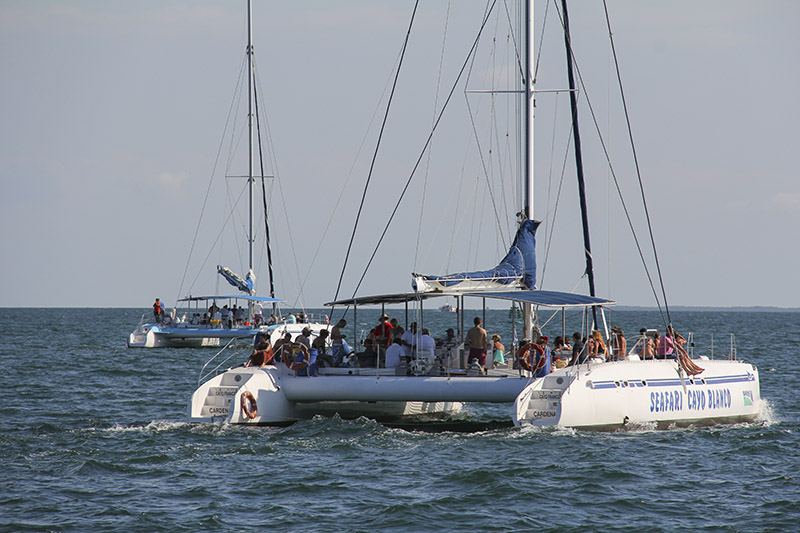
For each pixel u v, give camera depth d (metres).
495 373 69.94
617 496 50.31
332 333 75.75
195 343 185.88
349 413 76.81
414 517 46.00
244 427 68.31
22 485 51.41
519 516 46.44
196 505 48.03
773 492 51.69
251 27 187.00
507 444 63.31
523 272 74.81
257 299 176.50
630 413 67.62
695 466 57.88
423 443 64.25
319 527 44.50
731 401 75.12
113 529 43.88
